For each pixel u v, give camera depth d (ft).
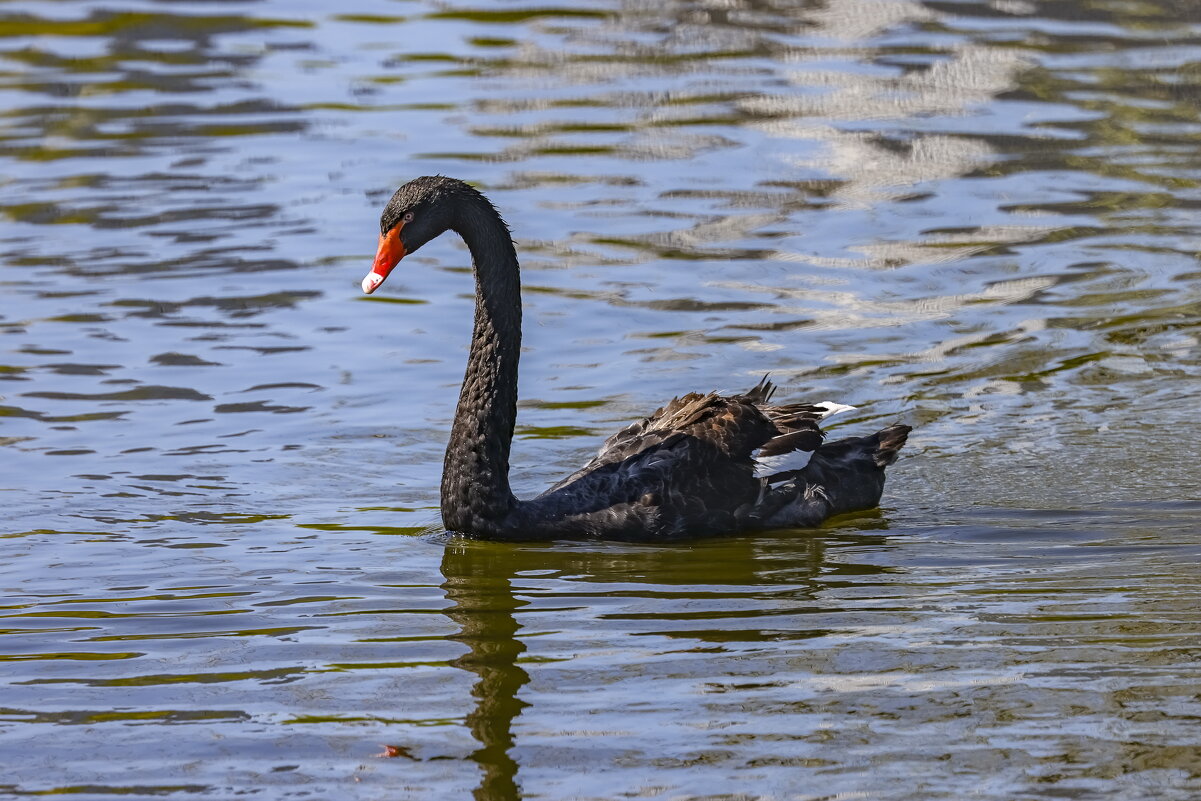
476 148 72.02
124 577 36.50
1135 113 76.64
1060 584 35.12
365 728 28.43
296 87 82.02
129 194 66.49
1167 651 30.94
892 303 55.98
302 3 99.04
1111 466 43.01
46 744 27.94
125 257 59.77
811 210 64.95
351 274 58.85
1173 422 45.98
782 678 30.19
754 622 33.27
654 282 57.67
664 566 37.24
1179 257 59.88
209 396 48.44
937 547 38.22
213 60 87.04
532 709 29.07
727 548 38.63
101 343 52.13
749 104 78.79
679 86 81.87
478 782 26.27
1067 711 28.43
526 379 50.01
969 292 56.95
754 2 99.25
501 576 36.60
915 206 65.41
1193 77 81.82
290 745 27.76
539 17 96.58
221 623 33.68
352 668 31.17
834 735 27.73
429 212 38.63
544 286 57.16
